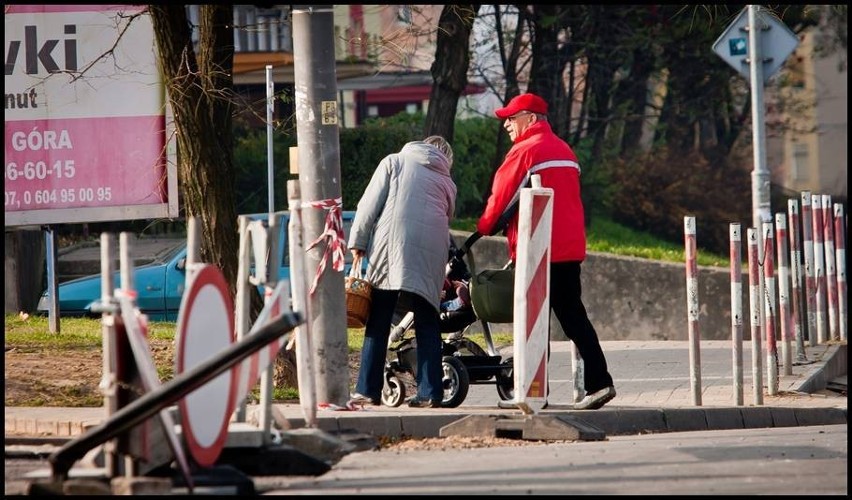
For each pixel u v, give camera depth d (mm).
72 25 39344
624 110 74750
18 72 39344
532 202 24844
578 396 29453
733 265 30281
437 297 28609
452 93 58125
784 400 31703
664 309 50312
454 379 29172
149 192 39812
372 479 20672
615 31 71812
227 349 17234
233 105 35562
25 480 21188
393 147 58406
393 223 28406
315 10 27453
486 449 24328
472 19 57219
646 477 20719
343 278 27781
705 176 76500
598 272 50781
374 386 28484
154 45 39094
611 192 75250
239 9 69625
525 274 24969
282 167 64375
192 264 19609
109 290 17906
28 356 33531
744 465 22047
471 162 65188
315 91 27516
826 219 44656
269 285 21422
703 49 73312
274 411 23562
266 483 20422
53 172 39469
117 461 18453
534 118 28844
